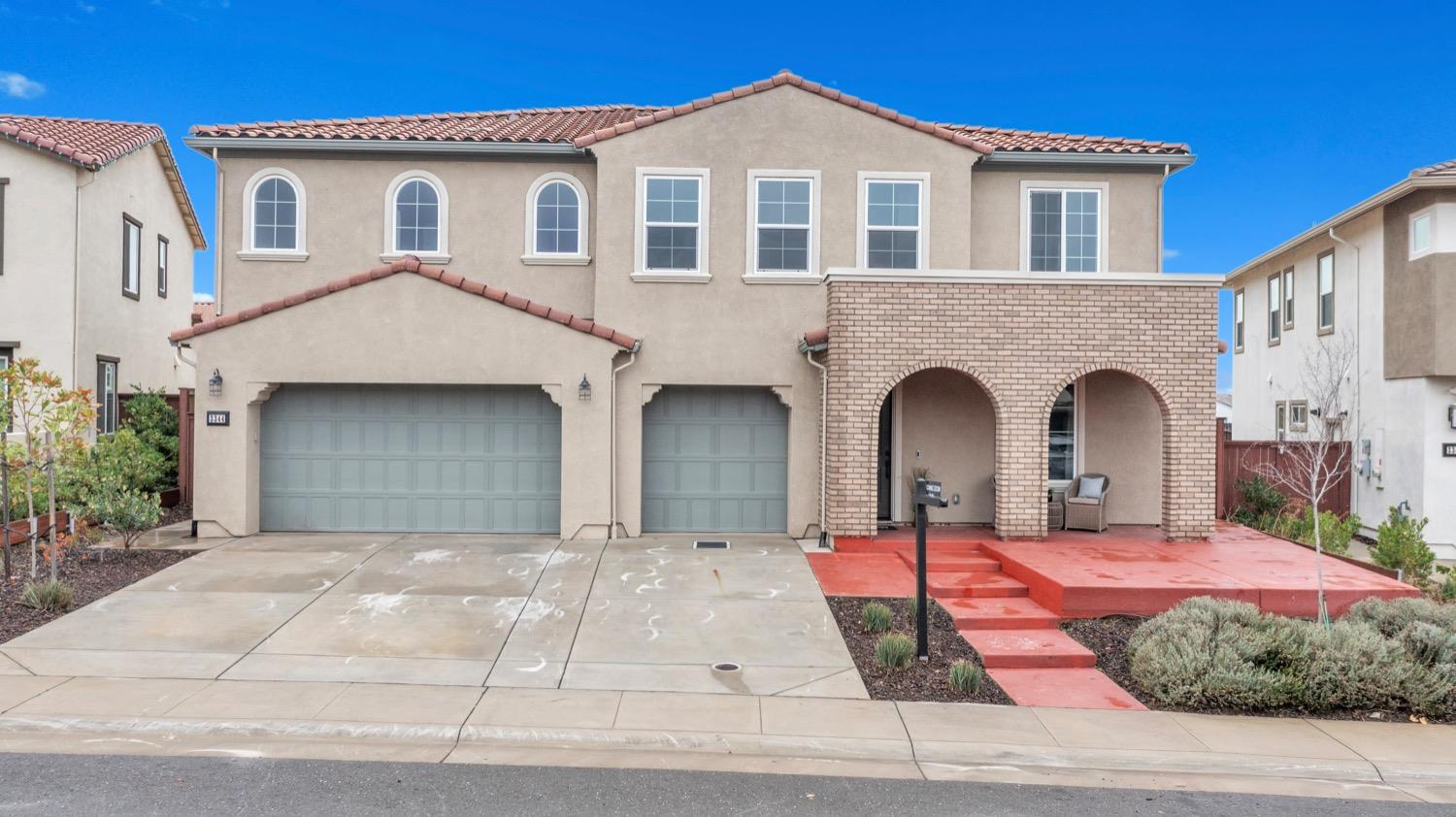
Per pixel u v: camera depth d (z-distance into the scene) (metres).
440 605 9.51
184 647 8.03
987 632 9.16
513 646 8.28
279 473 13.22
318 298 12.73
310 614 9.08
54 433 10.72
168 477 15.50
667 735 6.32
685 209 13.79
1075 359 12.43
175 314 21.03
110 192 17.14
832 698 7.20
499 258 14.42
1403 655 7.50
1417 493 16.06
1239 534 13.25
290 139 14.07
